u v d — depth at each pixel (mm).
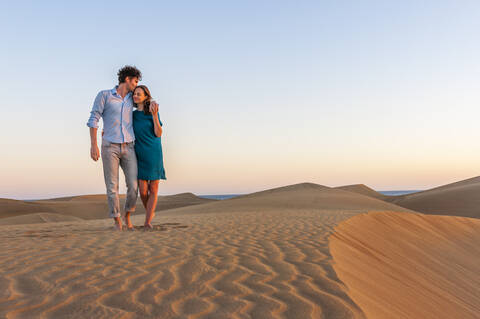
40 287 2287
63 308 1934
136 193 5445
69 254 3311
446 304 3637
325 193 34125
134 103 5465
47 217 26062
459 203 38344
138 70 5406
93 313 1866
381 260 4676
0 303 1981
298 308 2018
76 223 8039
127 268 2814
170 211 26484
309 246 3945
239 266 2949
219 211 21891
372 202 29750
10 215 37031
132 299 2100
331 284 2463
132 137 5340
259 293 2262
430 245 8172
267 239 4508
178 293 2234
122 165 5422
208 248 3764
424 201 42312
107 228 5879
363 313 2004
